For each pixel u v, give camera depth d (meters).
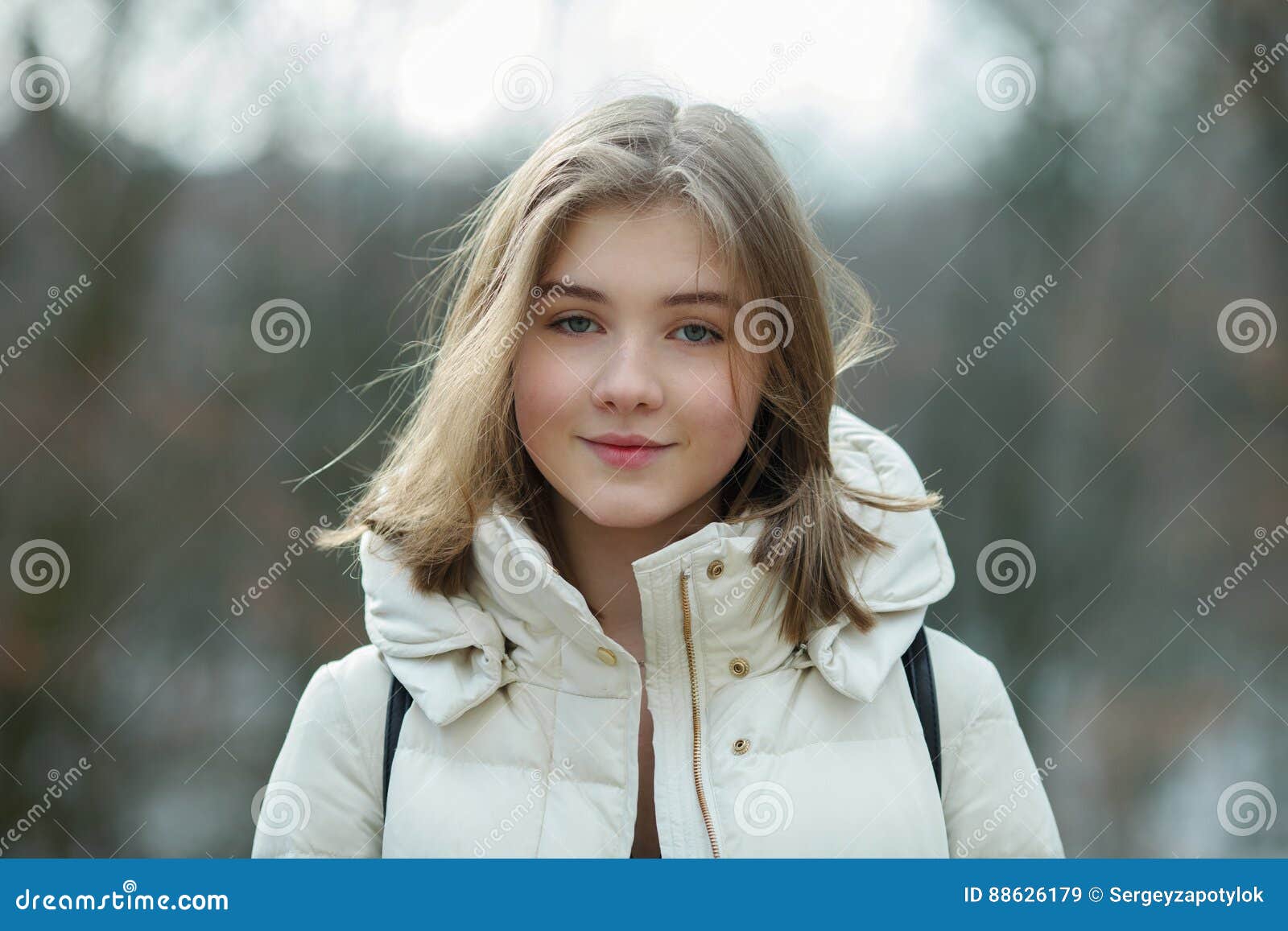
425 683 1.83
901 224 8.61
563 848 1.73
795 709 1.80
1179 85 8.09
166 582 7.57
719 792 1.74
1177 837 7.11
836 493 1.92
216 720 7.42
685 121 1.82
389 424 7.92
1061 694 8.30
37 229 7.06
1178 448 8.60
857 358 2.28
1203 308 8.44
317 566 7.86
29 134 6.84
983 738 1.90
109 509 7.43
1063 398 8.69
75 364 7.29
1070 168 8.20
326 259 7.73
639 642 1.95
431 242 7.66
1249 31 7.87
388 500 1.97
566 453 1.72
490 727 1.82
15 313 7.14
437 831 1.77
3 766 6.94
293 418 7.87
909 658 1.89
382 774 1.88
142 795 7.06
